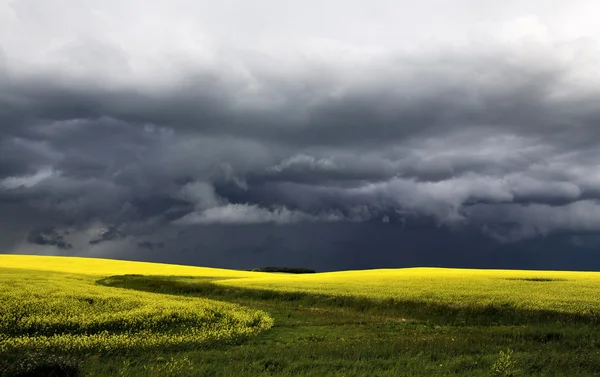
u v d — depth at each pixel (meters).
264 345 18.12
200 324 21.75
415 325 23.91
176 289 42.94
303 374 12.38
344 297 33.09
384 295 32.78
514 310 26.33
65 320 20.25
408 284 39.66
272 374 12.69
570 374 12.02
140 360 14.60
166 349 16.78
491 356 14.09
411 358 14.07
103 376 12.08
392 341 17.88
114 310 23.69
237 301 35.69
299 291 36.94
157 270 75.56
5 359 12.17
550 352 15.22
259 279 51.56
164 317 21.91
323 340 19.45
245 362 13.89
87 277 57.12
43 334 18.80
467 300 29.22
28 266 70.44
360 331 21.81
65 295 27.12
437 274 55.41
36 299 24.59
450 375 11.87
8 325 19.23
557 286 36.69
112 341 16.97
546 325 23.08
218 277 62.59
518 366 12.70
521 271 67.94
